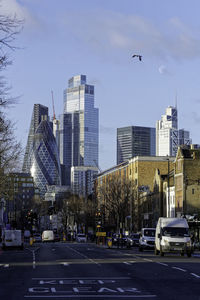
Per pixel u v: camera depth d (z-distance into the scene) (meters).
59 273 25.09
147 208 112.75
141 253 50.75
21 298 15.58
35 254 48.62
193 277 22.47
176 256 43.84
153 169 122.81
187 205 89.38
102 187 120.12
